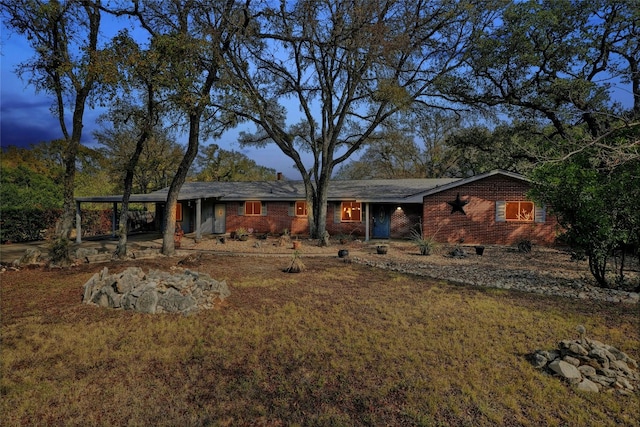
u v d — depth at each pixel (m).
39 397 4.11
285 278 10.58
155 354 5.21
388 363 4.99
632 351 5.43
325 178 20.70
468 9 17.16
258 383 4.47
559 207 9.19
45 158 25.28
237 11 15.03
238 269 12.05
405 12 17.27
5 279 10.00
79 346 5.43
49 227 19.64
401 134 23.28
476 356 5.22
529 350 5.44
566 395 4.22
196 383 4.47
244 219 24.91
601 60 18.94
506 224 17.94
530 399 4.14
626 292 8.73
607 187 8.22
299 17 16.91
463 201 18.56
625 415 3.85
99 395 4.18
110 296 7.38
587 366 4.71
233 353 5.29
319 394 4.23
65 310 7.11
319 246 18.44
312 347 5.50
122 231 14.05
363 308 7.52
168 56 12.02
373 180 26.62
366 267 12.66
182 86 12.29
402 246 18.38
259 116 19.56
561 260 13.82
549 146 12.34
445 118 22.83
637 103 18.09
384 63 17.30
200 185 28.22
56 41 11.89
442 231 18.92
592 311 7.32
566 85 17.00
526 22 17.05
